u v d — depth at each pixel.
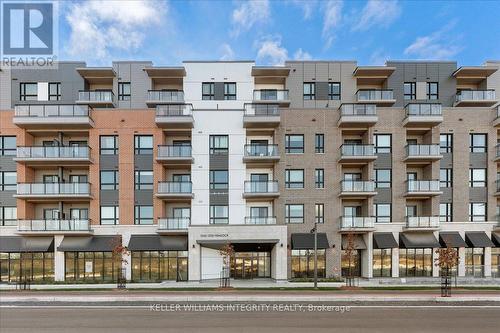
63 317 14.56
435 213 28.14
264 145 27.77
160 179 27.83
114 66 30.86
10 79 30.31
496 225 28.30
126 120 28.11
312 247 26.72
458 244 27.28
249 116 27.41
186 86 30.16
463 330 12.62
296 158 28.27
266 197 28.00
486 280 25.62
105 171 27.94
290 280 25.92
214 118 28.27
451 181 28.88
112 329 12.73
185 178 29.27
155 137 28.09
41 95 30.38
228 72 30.48
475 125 28.95
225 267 26.28
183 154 27.56
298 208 28.12
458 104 31.03
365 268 27.72
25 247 26.48
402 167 28.55
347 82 31.12
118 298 18.19
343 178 29.45
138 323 13.52
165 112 27.34
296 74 30.97
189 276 26.12
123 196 27.72
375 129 28.58
